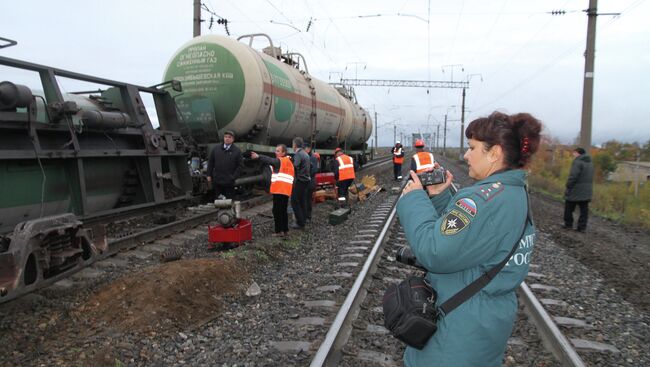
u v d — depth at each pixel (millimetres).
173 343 3900
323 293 5215
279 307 4840
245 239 7281
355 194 14734
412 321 1738
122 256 6406
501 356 1757
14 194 5750
